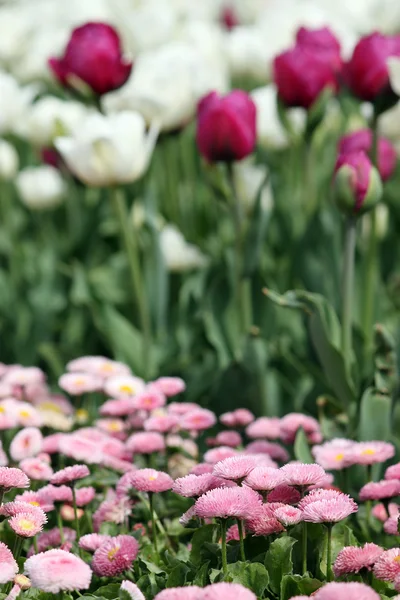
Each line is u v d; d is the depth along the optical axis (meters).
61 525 2.96
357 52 4.11
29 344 5.48
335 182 3.80
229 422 3.90
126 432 3.83
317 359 4.54
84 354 5.47
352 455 3.06
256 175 4.92
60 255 6.36
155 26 6.71
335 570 2.42
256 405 4.39
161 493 3.33
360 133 3.88
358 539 3.02
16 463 3.51
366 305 4.70
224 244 5.93
